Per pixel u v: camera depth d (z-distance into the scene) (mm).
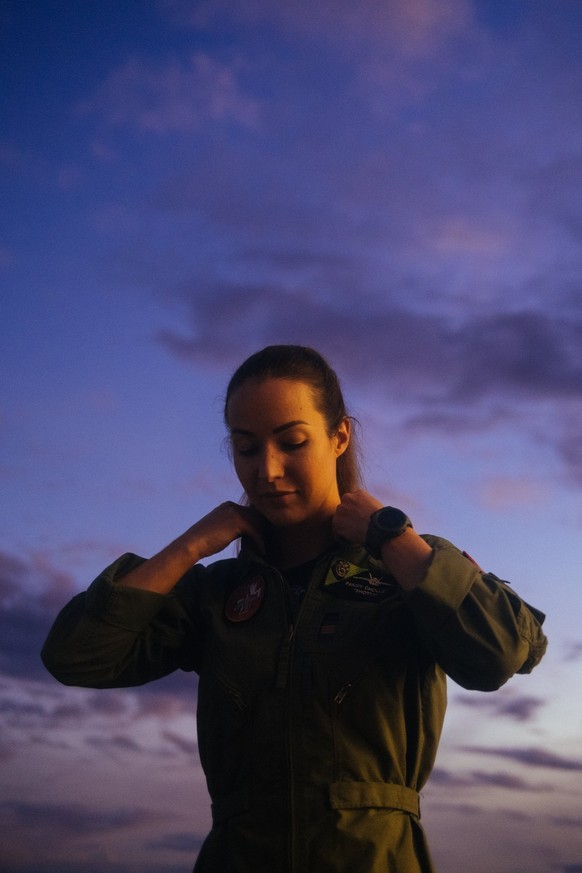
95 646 1960
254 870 1674
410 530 1863
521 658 1808
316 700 1755
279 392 1942
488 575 1928
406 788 1755
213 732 1830
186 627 2041
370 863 1641
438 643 1796
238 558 2094
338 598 1866
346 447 2105
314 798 1686
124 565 2061
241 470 1986
